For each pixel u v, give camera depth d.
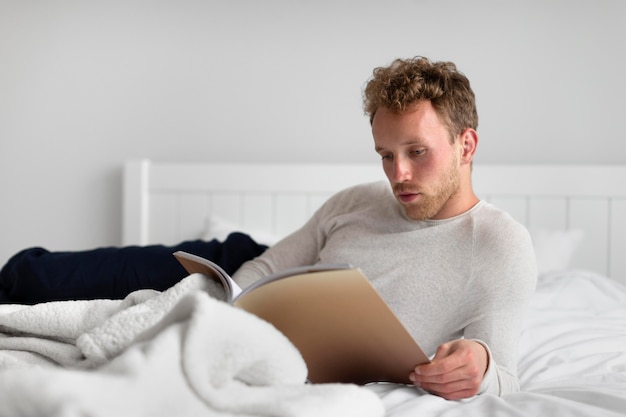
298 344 0.99
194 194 2.79
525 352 1.62
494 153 2.73
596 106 2.68
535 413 0.97
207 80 2.94
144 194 2.81
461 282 1.32
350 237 1.49
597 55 2.68
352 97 2.84
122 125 3.00
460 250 1.34
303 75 2.87
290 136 2.88
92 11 3.01
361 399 0.79
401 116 1.27
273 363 0.80
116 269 1.61
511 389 1.15
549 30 2.70
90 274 1.61
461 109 1.32
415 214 1.34
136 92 2.99
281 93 2.89
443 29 2.77
